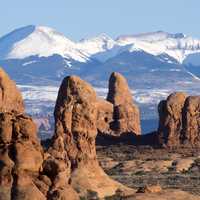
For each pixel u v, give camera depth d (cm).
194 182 12962
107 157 16425
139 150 17450
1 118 7950
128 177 13775
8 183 7706
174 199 8950
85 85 12081
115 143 18375
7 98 12688
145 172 14775
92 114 11944
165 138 17988
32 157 7775
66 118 11906
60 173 7762
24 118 8012
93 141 11812
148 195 9000
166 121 18038
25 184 7694
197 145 17950
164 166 15262
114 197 10575
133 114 19250
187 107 18038
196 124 18100
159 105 18262
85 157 11644
